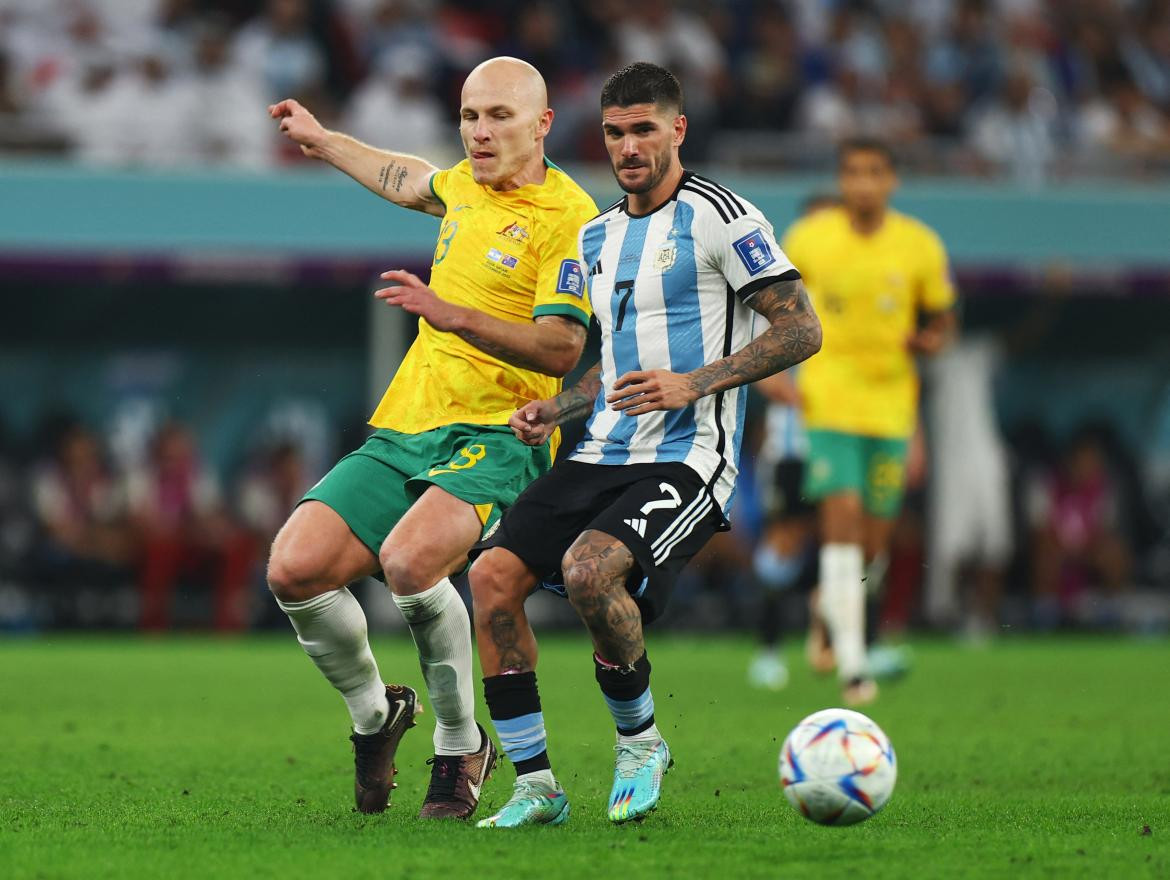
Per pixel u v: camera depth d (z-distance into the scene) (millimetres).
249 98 64938
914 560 64375
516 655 18125
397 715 19484
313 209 60344
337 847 16203
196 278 61938
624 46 70562
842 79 71750
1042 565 65312
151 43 67438
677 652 53875
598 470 18500
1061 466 66250
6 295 65125
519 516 18328
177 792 21047
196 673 42500
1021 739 27984
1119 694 37312
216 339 67438
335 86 68188
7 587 60125
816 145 66312
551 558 18203
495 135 19688
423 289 18391
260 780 22344
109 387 66688
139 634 61406
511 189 19969
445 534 18812
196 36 68188
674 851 15992
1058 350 72250
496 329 18469
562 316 18984
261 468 63094
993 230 63438
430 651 18859
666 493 17969
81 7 67438
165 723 30297
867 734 16812
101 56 65500
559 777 23109
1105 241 63875
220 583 61469
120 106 63531
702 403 18438
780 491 40750
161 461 61031
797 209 63312
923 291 36531
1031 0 76938
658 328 18578
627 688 17875
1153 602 66125
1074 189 63906
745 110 69250
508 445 19688
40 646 54219
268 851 15961
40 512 60094
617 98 18484
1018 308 71438
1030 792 21312
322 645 18984
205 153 64000
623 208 19125
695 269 18500
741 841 16672
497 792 21562
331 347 68188
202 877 14570
